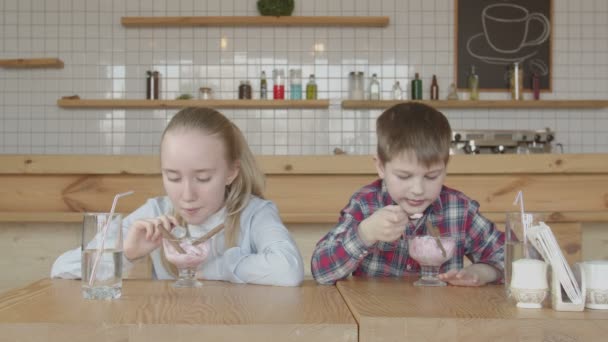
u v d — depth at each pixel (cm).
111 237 102
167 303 96
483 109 467
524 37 469
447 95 467
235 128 141
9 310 89
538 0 470
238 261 125
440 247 118
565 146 470
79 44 464
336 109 467
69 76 463
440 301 97
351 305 92
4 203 256
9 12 464
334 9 468
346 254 123
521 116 469
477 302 96
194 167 123
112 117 463
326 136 467
